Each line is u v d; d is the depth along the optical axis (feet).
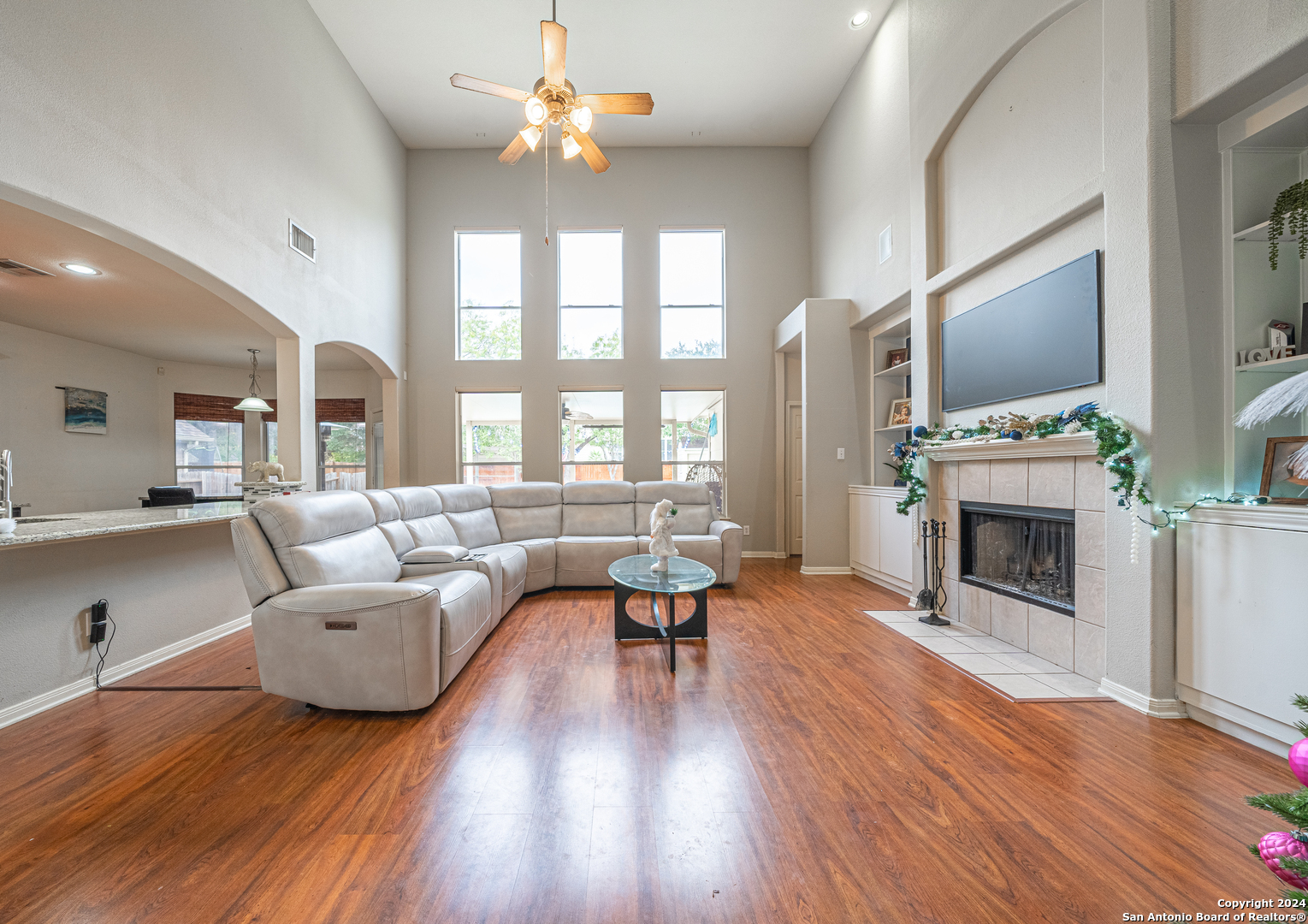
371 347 18.16
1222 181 7.34
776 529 21.42
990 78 10.62
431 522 13.87
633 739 6.93
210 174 10.80
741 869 4.65
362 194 17.57
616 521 17.42
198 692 8.54
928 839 5.00
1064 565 9.52
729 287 21.44
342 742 6.92
